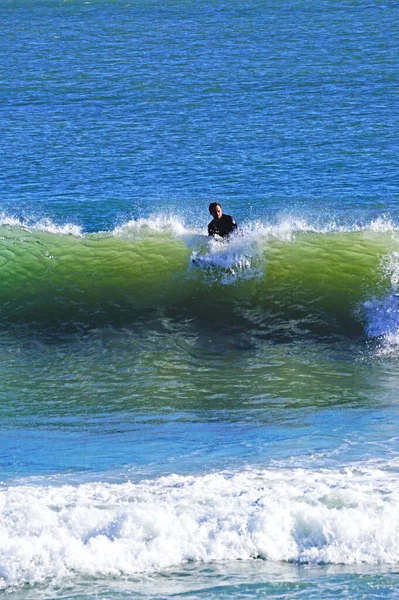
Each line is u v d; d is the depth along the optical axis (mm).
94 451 41125
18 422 45906
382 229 69625
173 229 68188
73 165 110875
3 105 153750
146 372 53219
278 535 32125
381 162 107500
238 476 36625
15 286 63094
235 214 85375
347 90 155250
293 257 64000
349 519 32312
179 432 43594
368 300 60219
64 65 196750
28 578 30484
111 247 66250
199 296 61406
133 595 29281
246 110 141625
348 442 40969
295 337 57656
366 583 29656
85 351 56688
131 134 127562
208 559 31531
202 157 112938
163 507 33344
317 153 112875
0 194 97375
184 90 160875
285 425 44094
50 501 34250
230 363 54375
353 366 53469
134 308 60875
